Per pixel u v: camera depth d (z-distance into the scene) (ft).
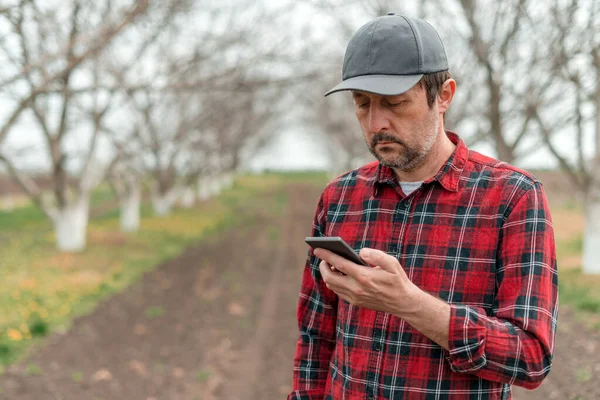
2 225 61.05
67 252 43.21
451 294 4.78
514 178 4.84
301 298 5.99
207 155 67.51
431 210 5.02
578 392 13.94
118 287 31.96
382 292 4.21
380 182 5.34
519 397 14.51
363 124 4.94
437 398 4.71
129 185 59.21
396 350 4.86
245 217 77.51
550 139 25.25
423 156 4.88
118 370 18.95
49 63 17.95
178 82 21.26
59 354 20.21
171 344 22.03
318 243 4.35
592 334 19.27
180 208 86.12
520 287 4.51
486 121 24.89
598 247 29.94
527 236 4.60
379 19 4.85
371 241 5.30
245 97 48.78
